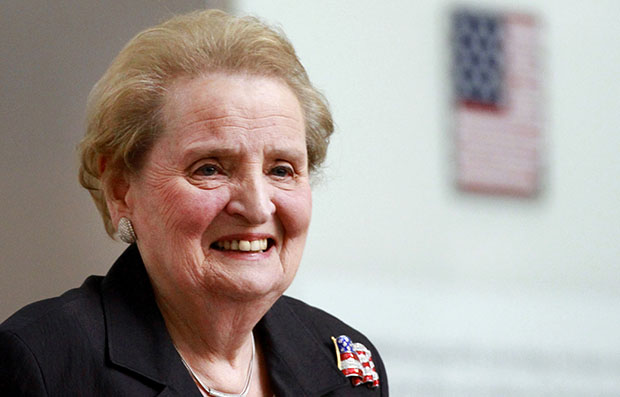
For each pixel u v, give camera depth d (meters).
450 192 8.63
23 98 4.50
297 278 7.74
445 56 8.79
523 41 9.20
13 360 2.31
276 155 2.48
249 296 2.46
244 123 2.43
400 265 8.20
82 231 4.50
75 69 4.57
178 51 2.46
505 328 8.36
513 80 9.08
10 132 4.46
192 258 2.43
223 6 4.89
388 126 8.48
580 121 9.32
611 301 8.92
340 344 3.00
